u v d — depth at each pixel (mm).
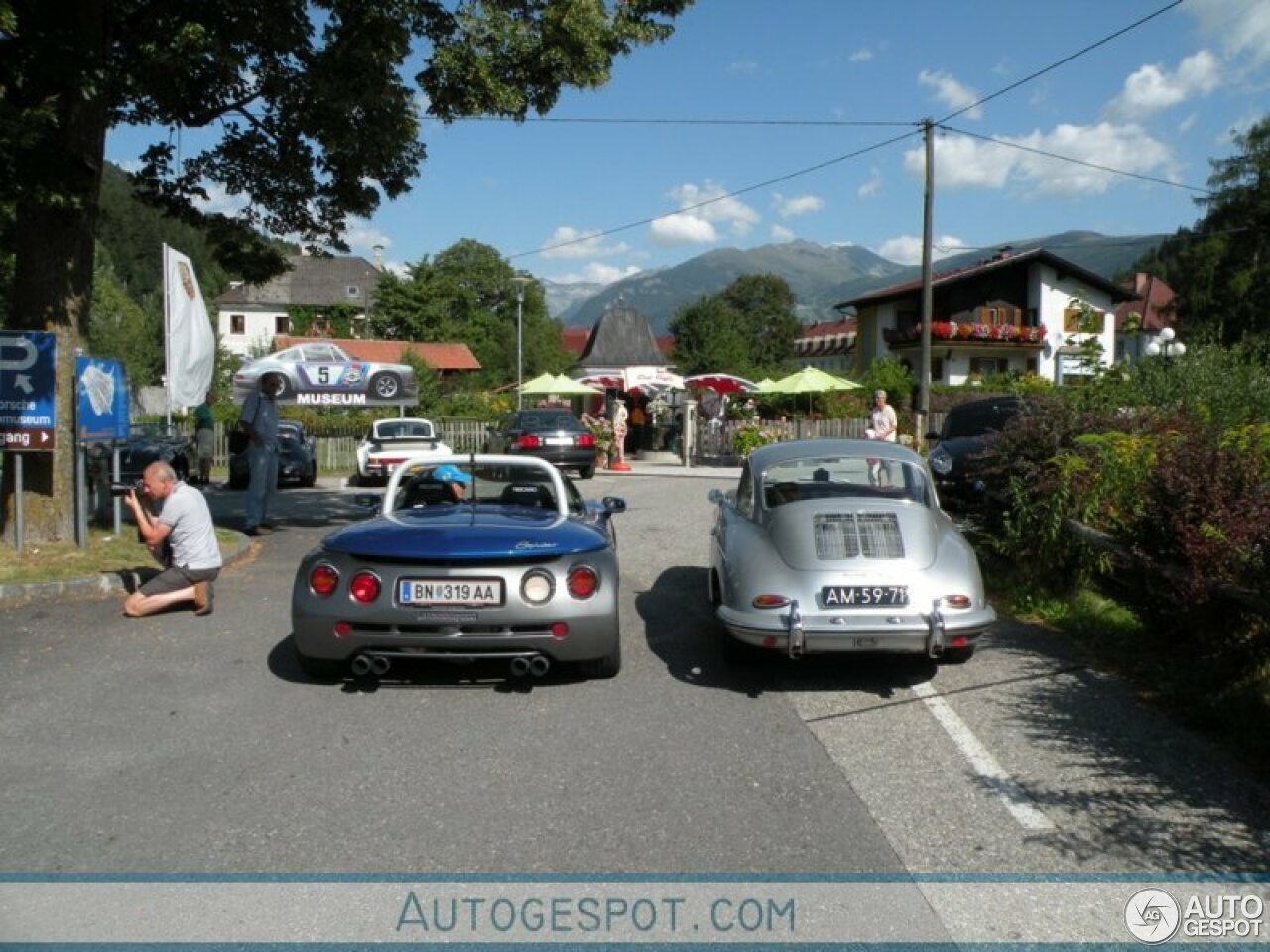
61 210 9219
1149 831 3869
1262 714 4926
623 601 8352
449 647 5332
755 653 6180
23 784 4242
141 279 96250
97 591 8164
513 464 6770
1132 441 7875
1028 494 8461
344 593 5336
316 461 22078
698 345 73062
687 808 4066
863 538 5742
